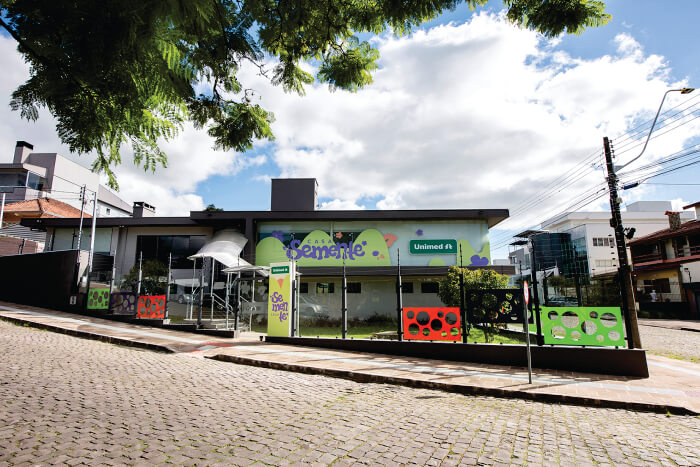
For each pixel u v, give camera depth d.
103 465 3.61
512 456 4.28
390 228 23.38
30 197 31.22
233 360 10.38
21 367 7.58
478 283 15.16
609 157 13.81
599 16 3.79
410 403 6.68
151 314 15.89
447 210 22.89
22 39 2.20
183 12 1.97
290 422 5.20
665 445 4.93
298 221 23.42
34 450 3.86
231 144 4.62
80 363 8.48
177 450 4.05
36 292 18.05
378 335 17.02
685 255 32.62
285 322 13.60
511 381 8.35
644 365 9.24
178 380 7.59
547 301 12.43
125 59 2.13
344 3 4.02
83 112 2.53
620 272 12.70
